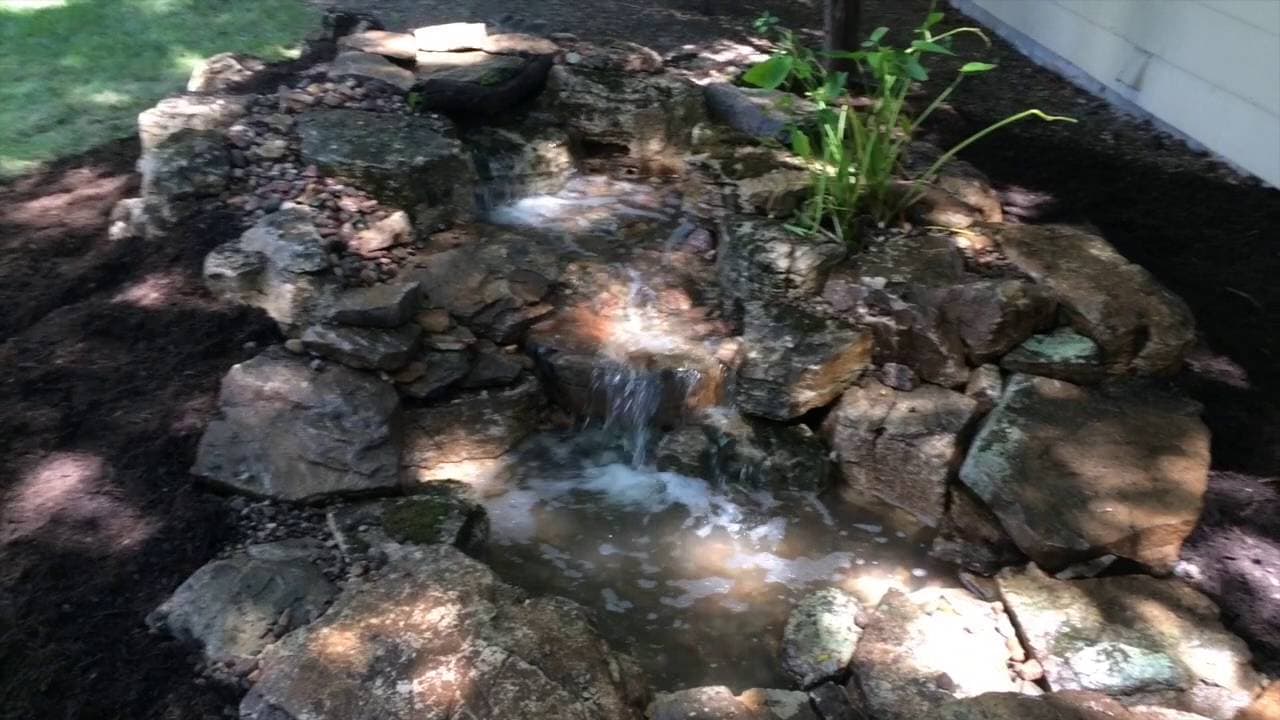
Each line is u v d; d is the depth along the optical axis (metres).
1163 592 3.08
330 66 5.11
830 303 3.93
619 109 5.32
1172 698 2.76
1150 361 3.65
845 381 3.79
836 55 4.18
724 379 3.87
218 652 2.73
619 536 3.56
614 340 3.96
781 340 3.79
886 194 4.20
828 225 4.18
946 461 3.53
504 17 6.77
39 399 3.48
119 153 5.12
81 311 3.86
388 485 3.33
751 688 2.98
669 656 3.09
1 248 4.30
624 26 6.79
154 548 3.02
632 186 5.25
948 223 4.24
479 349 3.88
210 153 4.30
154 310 3.82
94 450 3.30
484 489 3.71
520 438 3.86
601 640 2.80
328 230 4.02
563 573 3.39
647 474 3.85
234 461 3.26
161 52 6.23
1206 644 2.89
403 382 3.66
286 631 2.79
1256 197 4.89
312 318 3.71
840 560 3.48
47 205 4.65
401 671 2.58
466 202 4.52
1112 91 6.06
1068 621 2.99
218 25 6.63
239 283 3.81
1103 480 3.28
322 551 3.07
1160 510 3.18
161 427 3.38
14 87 5.75
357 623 2.71
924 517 3.61
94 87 5.78
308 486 3.24
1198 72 5.32
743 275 4.08
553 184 5.12
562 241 4.60
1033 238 4.12
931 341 3.70
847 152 4.28
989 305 3.65
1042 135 5.50
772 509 3.68
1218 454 3.51
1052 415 3.50
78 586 2.89
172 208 4.16
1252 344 3.95
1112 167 5.16
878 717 2.72
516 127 5.11
